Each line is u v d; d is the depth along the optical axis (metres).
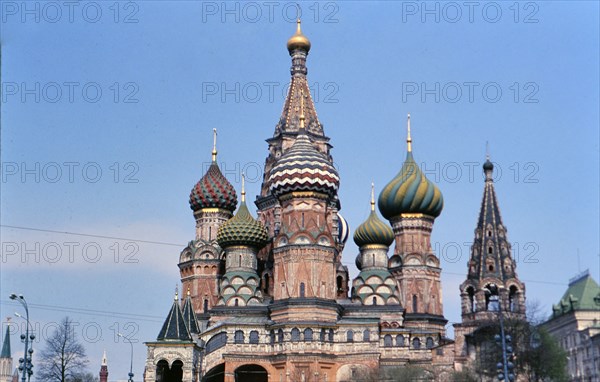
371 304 197.00
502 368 121.31
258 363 182.50
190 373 170.62
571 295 131.00
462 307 166.50
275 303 186.12
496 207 171.62
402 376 163.62
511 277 165.38
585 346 125.00
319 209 191.25
